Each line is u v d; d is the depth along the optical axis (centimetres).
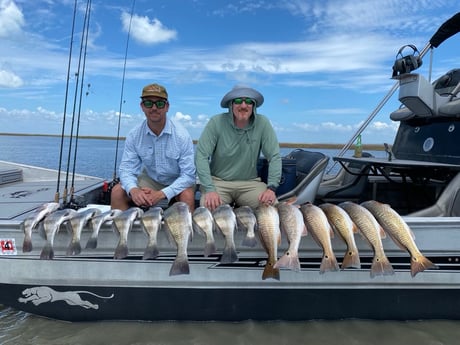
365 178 456
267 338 298
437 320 314
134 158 365
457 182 342
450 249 301
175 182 348
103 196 495
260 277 301
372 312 311
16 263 295
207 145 355
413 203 453
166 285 300
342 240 277
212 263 299
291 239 263
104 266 297
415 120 496
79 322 308
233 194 369
